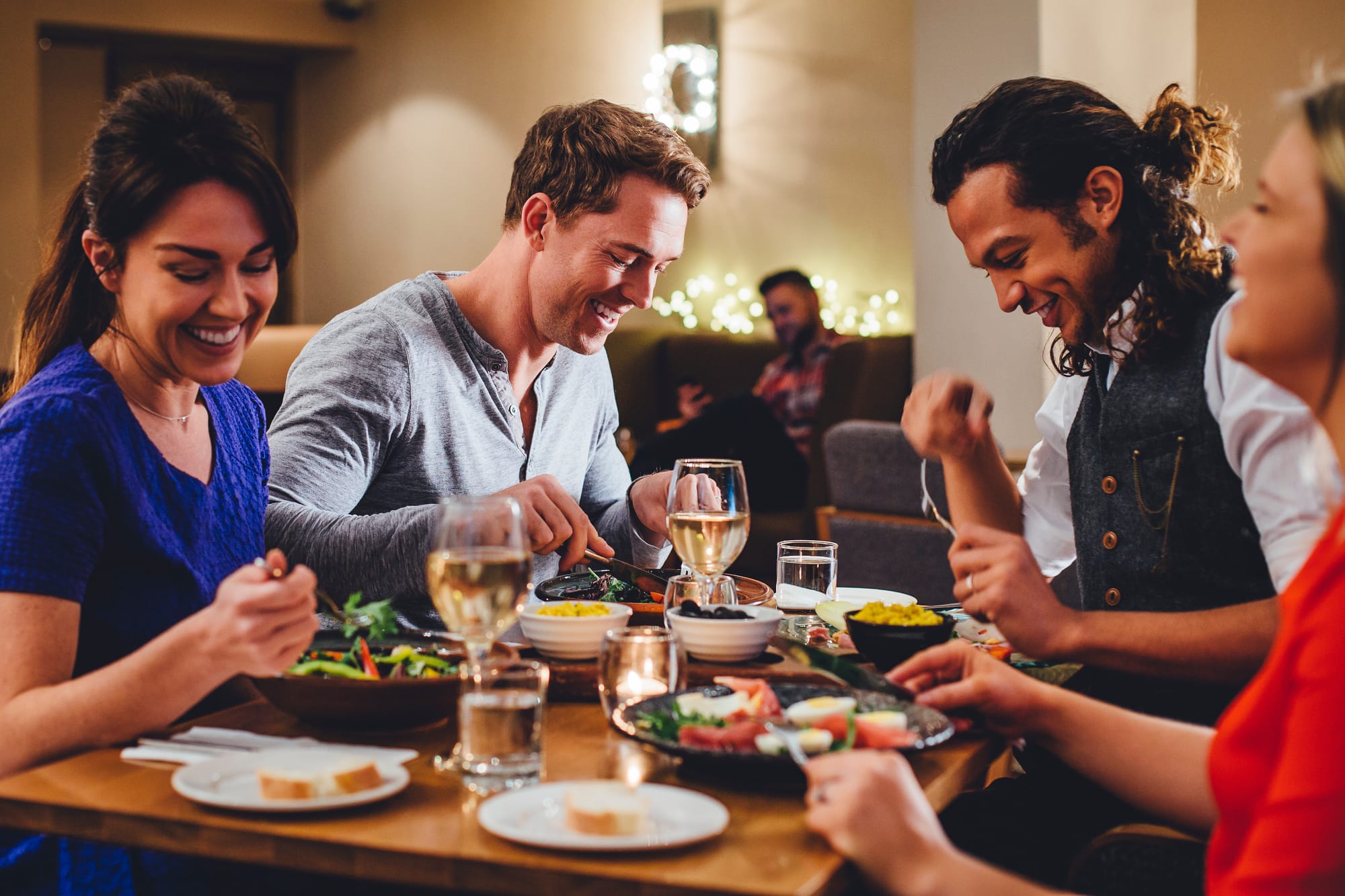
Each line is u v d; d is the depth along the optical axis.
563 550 2.12
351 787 1.01
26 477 1.28
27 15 6.58
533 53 7.09
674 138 2.01
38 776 1.08
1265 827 0.79
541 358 2.20
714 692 1.24
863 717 1.14
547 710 1.35
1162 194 1.59
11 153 6.55
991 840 1.50
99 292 1.46
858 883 1.06
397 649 1.35
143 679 1.13
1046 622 1.37
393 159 7.42
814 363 6.02
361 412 1.95
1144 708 1.58
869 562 3.66
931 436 1.78
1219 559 1.60
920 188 4.75
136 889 1.27
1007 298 1.72
